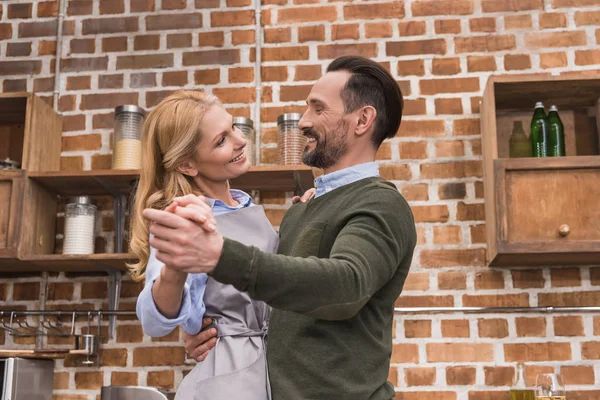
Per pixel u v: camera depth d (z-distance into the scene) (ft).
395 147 9.12
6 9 10.03
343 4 9.57
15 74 9.85
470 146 9.06
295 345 4.09
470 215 8.87
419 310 8.61
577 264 8.64
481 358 8.51
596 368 8.39
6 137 9.72
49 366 8.64
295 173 8.32
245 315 4.51
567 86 8.44
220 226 4.66
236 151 4.87
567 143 8.92
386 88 4.92
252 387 4.13
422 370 8.54
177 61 9.65
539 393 7.59
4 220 8.44
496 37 9.31
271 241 4.75
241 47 9.59
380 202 4.07
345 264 3.43
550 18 9.30
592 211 7.94
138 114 8.98
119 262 8.51
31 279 9.23
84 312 8.89
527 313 8.59
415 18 9.45
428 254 8.80
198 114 4.77
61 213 9.40
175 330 8.93
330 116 4.84
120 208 9.26
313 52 9.49
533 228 7.95
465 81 9.23
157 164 4.85
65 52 9.84
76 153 9.54
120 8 9.89
